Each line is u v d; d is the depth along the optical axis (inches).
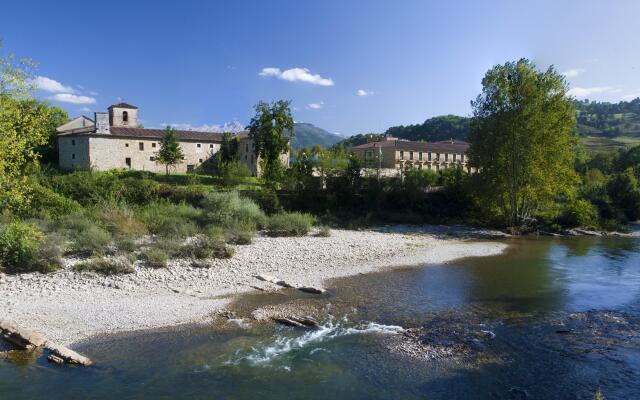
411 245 1039.0
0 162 620.7
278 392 337.1
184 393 332.5
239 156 2979.8
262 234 1099.3
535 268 805.9
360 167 1660.9
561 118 1283.2
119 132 2667.3
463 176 1657.2
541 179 1288.1
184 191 1434.5
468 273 757.9
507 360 397.7
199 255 778.8
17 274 620.7
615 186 1852.9
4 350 397.7
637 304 575.2
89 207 1190.3
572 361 395.2
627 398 331.0
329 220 1373.0
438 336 454.9
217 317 502.9
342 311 536.7
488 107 1380.4
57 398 320.5
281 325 483.5
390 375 368.2
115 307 516.7
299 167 1659.7
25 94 644.7
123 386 340.5
